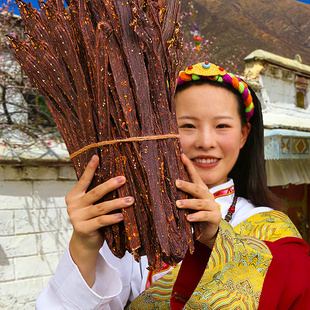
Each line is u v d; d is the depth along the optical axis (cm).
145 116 90
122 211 89
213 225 99
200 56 514
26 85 377
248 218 140
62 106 98
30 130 356
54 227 355
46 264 347
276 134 478
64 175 360
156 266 88
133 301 131
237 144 136
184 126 133
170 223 89
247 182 158
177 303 112
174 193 92
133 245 88
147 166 88
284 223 136
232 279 104
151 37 89
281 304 107
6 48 369
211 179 134
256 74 570
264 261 108
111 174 91
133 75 89
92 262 108
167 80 96
